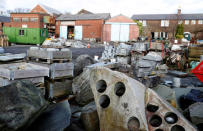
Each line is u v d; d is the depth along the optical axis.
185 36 38.53
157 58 7.46
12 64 4.42
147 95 2.89
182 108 4.83
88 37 34.72
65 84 4.57
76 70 6.73
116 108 2.74
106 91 2.88
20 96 2.55
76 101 4.86
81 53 16.44
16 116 2.34
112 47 12.35
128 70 6.13
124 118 2.64
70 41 28.19
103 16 34.94
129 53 11.53
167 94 5.03
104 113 2.88
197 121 3.39
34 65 4.34
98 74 2.97
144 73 6.13
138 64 6.21
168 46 15.80
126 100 2.64
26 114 2.44
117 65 6.41
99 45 29.97
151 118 2.75
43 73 3.94
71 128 3.42
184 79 8.58
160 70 7.39
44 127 2.89
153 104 2.80
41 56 4.54
